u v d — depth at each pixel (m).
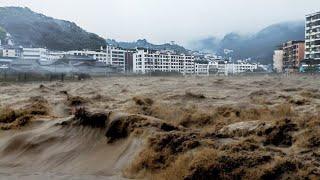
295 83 63.09
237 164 10.45
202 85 58.91
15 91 47.03
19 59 142.75
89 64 156.38
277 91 40.56
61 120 16.50
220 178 10.27
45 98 33.97
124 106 26.52
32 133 15.49
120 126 14.41
